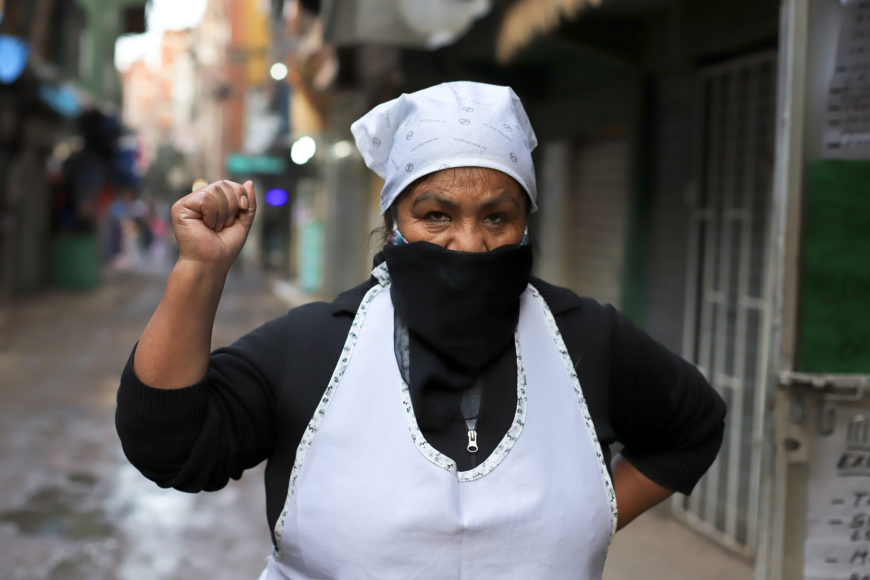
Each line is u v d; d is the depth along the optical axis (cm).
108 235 2820
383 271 140
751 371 430
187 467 127
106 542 476
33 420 740
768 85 413
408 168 134
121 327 1352
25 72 1373
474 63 666
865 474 230
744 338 434
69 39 1892
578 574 131
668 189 493
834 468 230
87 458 634
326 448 129
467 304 129
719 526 453
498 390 132
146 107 8150
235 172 2158
